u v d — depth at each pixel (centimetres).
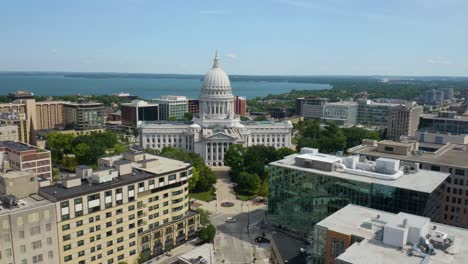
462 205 17600
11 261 12000
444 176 16062
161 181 16038
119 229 14775
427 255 9125
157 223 16250
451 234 10425
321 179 16375
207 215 19325
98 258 14250
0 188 13325
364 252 9381
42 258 12706
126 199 14850
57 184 14450
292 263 13625
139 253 15562
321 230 11094
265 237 17988
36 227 12462
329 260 10900
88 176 14938
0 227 11662
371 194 15238
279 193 17838
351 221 11444
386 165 16250
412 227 9762
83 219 13625
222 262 15788
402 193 14575
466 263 8900
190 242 17475
